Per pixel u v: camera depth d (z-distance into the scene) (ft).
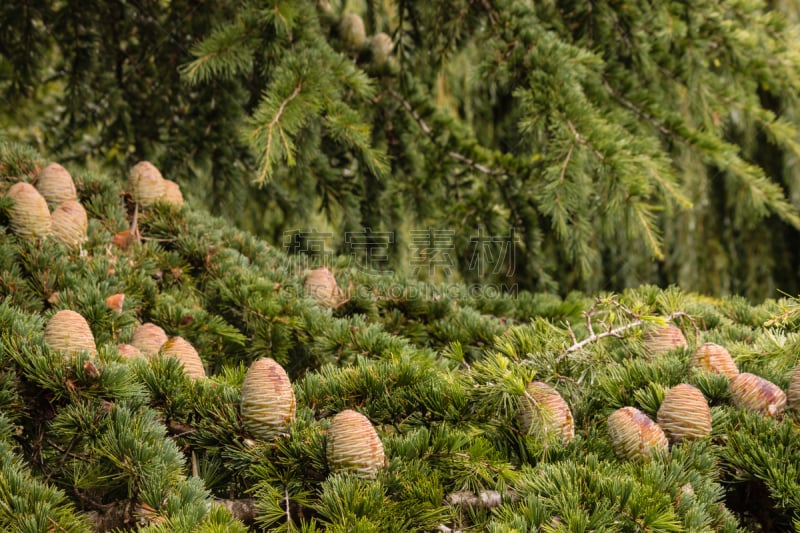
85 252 5.72
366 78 8.21
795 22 14.35
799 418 3.84
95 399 3.51
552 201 7.36
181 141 9.46
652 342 4.82
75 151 10.91
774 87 9.65
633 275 14.74
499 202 9.59
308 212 9.93
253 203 11.06
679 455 3.56
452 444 3.56
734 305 6.22
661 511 3.11
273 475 3.44
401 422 4.02
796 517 3.34
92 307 4.76
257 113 6.90
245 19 7.80
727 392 4.09
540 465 3.50
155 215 6.84
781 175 14.78
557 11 9.36
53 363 3.46
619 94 8.93
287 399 3.67
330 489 3.24
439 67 10.18
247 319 5.85
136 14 10.13
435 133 9.84
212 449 3.71
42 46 10.83
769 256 14.90
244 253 7.11
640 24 9.11
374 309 6.39
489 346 6.06
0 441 3.18
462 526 3.46
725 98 9.41
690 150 8.96
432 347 6.25
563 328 5.37
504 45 8.34
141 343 4.63
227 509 3.10
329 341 5.39
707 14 9.25
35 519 2.84
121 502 3.34
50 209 5.91
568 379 4.21
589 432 4.05
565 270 14.15
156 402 3.80
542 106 7.75
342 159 10.19
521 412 3.85
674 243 14.83
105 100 10.57
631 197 7.33
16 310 4.13
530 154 10.61
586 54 8.17
